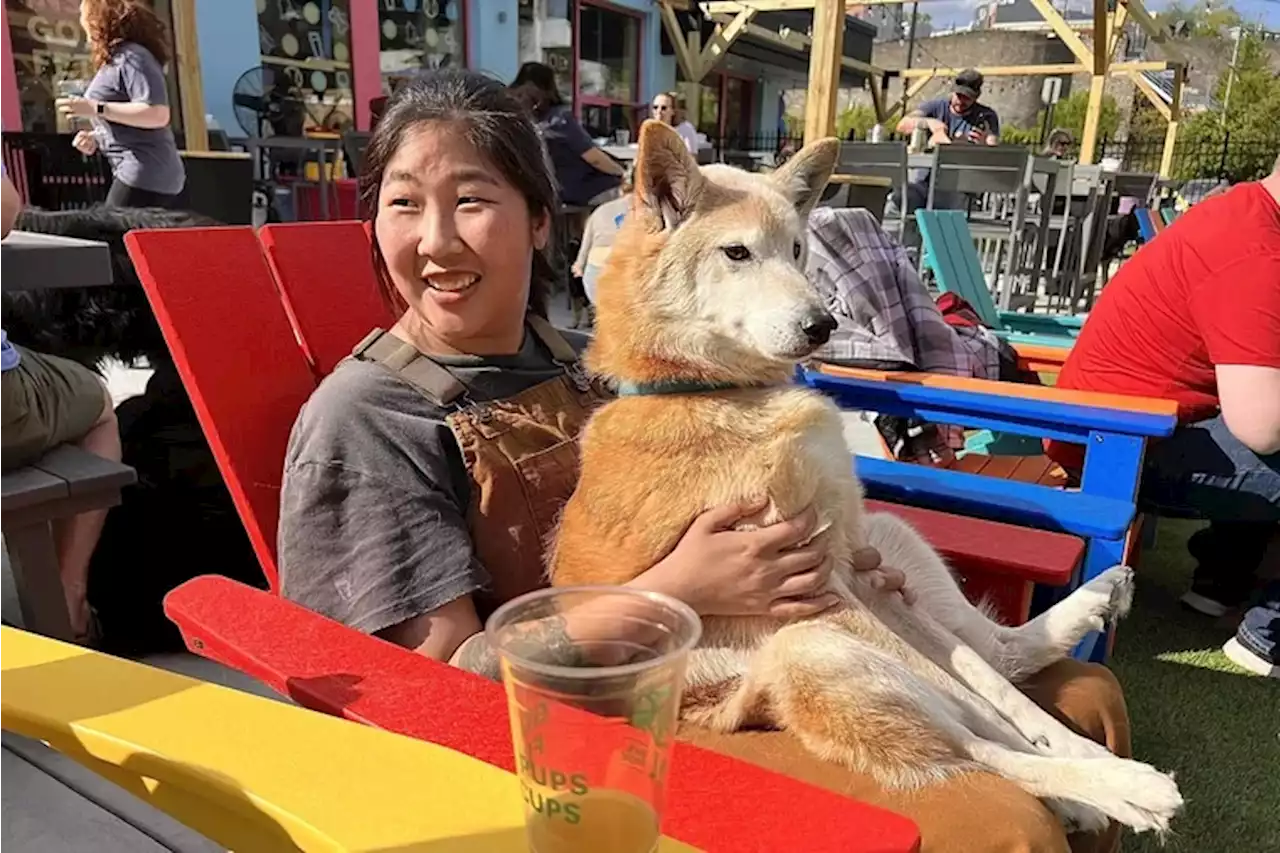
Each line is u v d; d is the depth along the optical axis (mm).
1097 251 9047
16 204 2344
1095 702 1692
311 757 873
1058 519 2104
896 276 3551
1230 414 2541
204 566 2508
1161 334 2756
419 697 1015
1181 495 2850
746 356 1796
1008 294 7574
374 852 744
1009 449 3795
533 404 1666
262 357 1845
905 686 1412
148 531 2482
